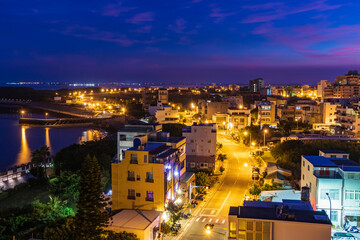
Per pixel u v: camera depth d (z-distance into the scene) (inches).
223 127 6245.1
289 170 3080.7
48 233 1806.1
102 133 7598.4
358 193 2075.5
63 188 2532.0
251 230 1369.3
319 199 2103.8
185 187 2711.6
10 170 3907.5
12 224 1978.3
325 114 5930.1
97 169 1667.1
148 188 2247.8
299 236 1336.1
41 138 6983.3
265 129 4904.0
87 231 1644.9
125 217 2063.2
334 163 2258.9
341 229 1990.7
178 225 2199.8
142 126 3233.3
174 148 2687.0
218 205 2625.5
